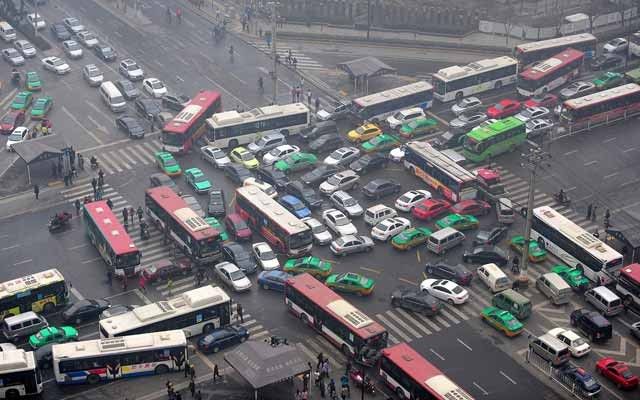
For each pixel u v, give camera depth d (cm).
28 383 19750
